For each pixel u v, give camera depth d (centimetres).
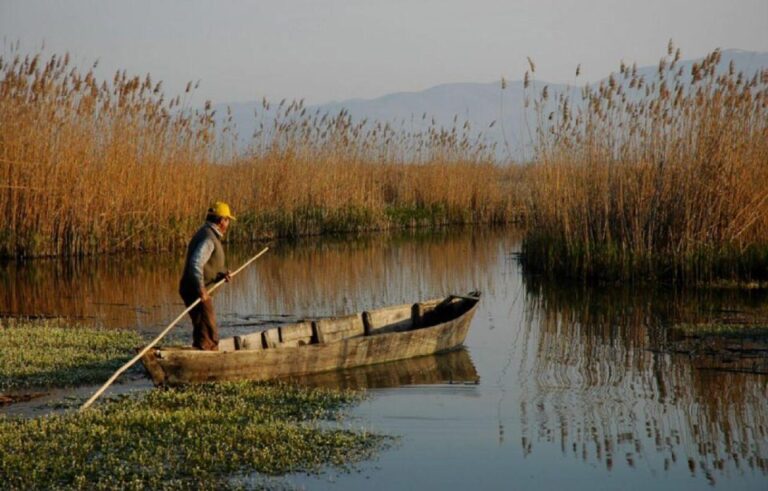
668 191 2102
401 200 3922
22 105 2480
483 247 3055
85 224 2608
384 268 2509
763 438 996
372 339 1337
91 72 2533
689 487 855
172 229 2786
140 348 1233
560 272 2295
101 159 2655
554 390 1205
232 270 2438
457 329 1481
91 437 952
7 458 880
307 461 908
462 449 961
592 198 2228
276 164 3316
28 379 1219
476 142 4000
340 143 3531
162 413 1034
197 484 841
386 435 1002
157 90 2675
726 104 2048
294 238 3275
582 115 2284
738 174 2048
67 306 1853
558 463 920
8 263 2464
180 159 2842
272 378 1246
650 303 1855
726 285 2023
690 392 1184
